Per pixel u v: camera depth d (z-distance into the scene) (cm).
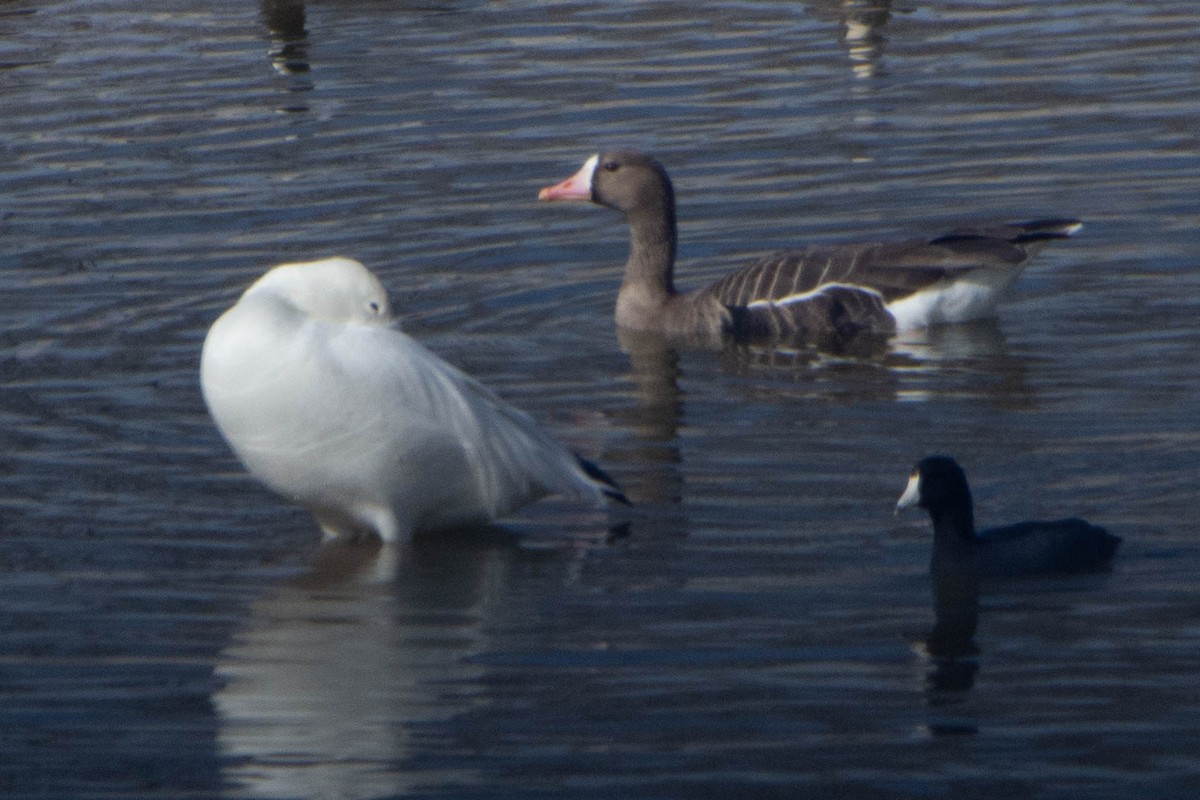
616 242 1912
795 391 1513
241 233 1900
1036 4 2819
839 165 2097
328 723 939
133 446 1375
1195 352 1552
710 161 2125
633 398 1502
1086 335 1620
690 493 1271
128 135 2259
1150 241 1844
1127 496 1233
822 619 1059
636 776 883
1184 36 2578
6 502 1267
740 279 1738
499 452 1196
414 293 1758
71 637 1059
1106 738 909
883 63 2516
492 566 1158
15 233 1914
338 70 2559
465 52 2647
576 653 1023
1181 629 1028
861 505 1235
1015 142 2150
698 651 1018
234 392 1152
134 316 1678
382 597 1112
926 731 920
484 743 920
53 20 2912
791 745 909
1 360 1570
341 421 1153
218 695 984
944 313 1684
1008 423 1399
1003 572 1109
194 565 1166
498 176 2072
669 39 2692
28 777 900
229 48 2705
